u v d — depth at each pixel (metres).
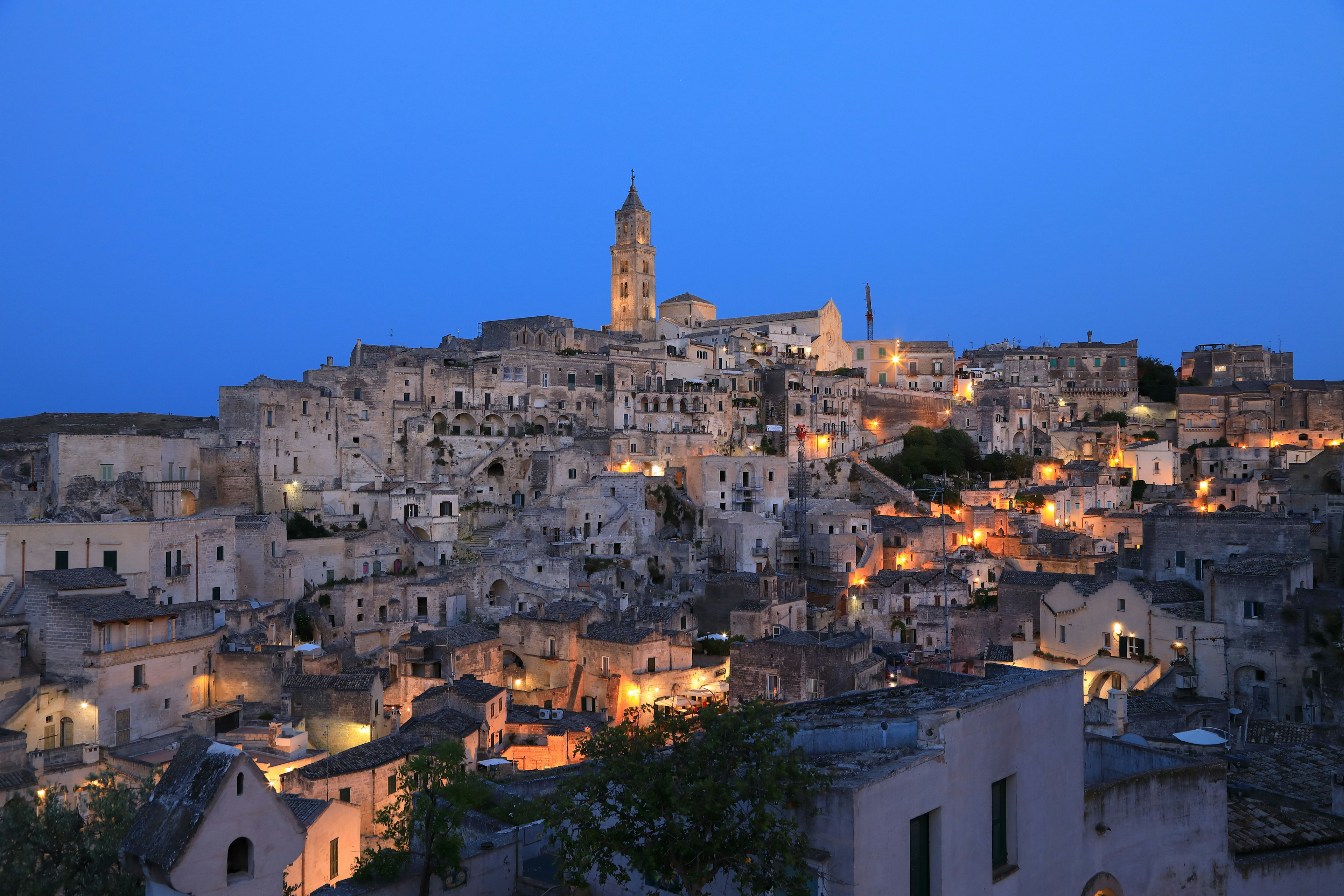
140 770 73.06
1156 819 34.50
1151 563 87.44
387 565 145.50
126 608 81.69
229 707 86.44
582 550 157.62
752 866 27.05
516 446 182.75
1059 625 83.81
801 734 30.73
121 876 44.38
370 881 45.75
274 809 33.62
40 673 79.56
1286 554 79.62
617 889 34.91
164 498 128.12
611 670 106.94
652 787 29.00
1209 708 64.25
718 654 123.50
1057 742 32.12
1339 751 52.44
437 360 197.88
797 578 155.25
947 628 106.69
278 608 115.62
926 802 27.11
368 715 85.25
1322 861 37.56
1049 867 31.20
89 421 193.75
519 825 52.25
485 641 107.69
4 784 65.06
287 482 163.25
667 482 180.12
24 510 127.06
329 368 175.75
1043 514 175.50
